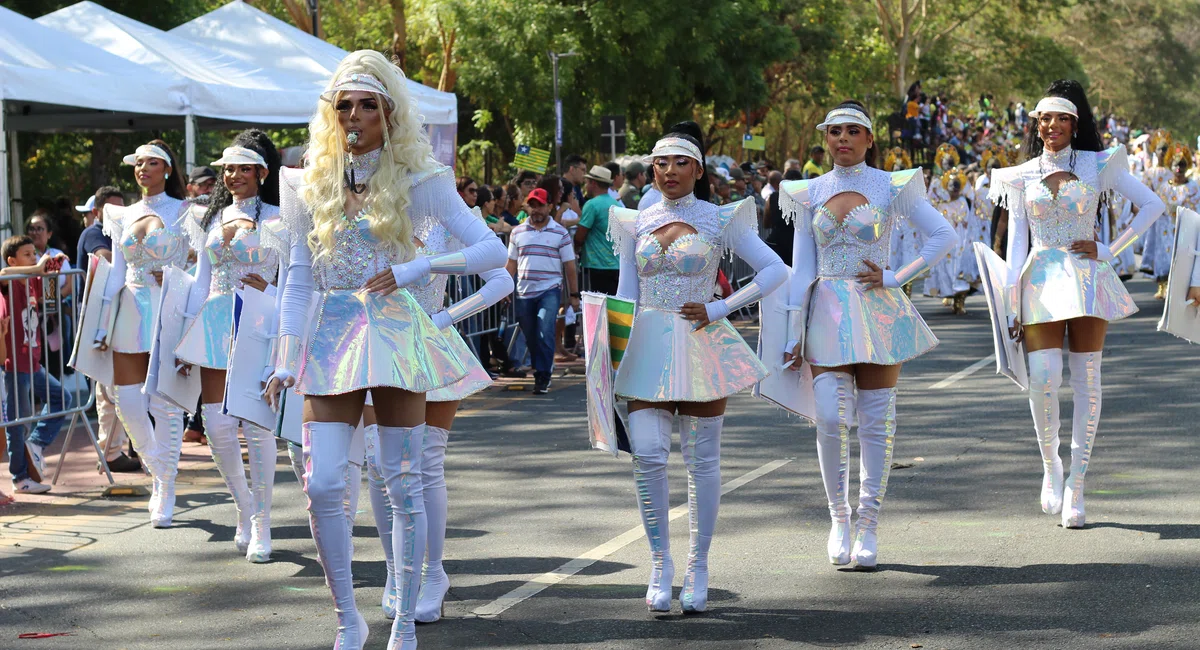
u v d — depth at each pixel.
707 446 5.07
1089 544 5.82
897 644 4.57
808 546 5.99
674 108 32.22
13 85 10.11
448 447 8.97
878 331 5.60
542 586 5.47
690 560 5.07
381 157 4.32
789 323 5.79
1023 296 6.34
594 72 29.55
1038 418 6.39
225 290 6.24
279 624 5.07
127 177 23.22
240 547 6.25
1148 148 19.20
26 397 7.87
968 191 19.77
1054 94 6.32
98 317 7.13
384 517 5.08
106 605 5.39
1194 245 6.66
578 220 12.64
